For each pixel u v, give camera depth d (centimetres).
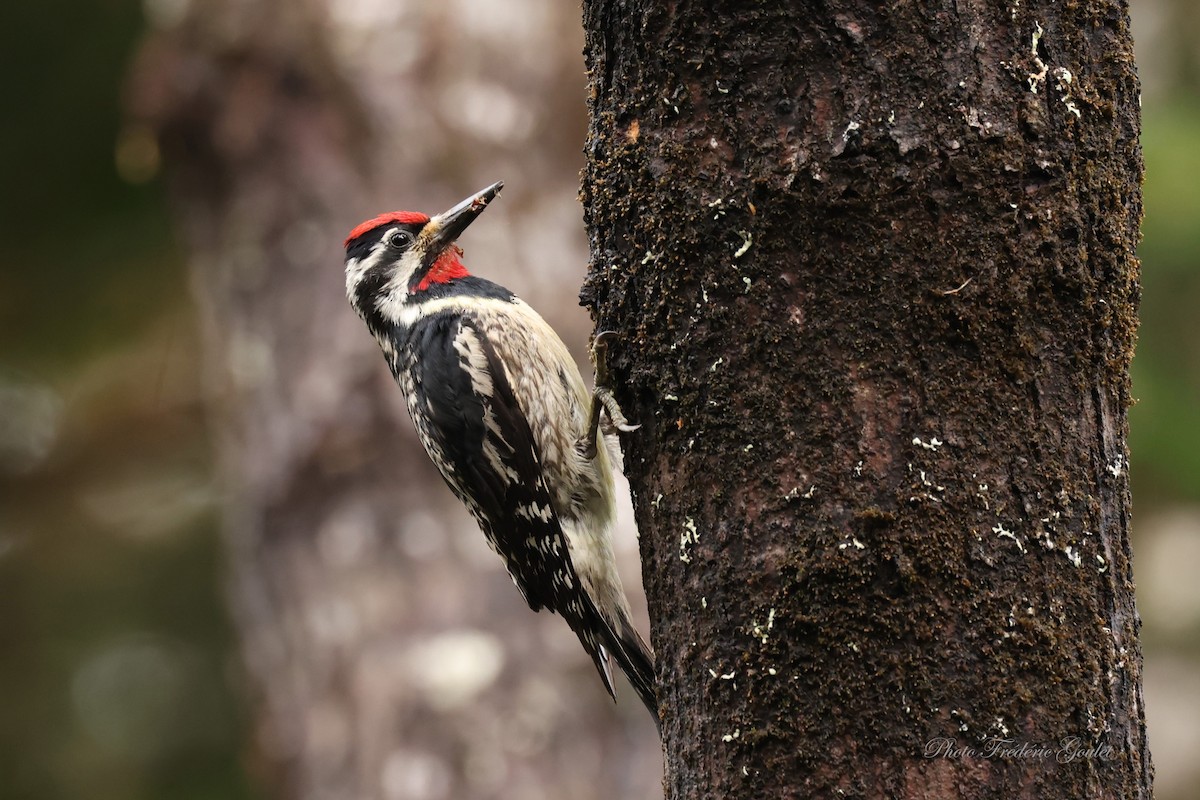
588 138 637
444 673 1314
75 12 1678
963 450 529
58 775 1958
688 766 573
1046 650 523
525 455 975
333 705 1346
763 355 552
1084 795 521
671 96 575
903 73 534
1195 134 1563
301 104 1440
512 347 991
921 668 523
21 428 1962
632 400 612
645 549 613
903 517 528
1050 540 530
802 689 535
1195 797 1692
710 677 561
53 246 1797
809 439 542
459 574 1355
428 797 1285
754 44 554
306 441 1392
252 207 1441
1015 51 533
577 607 966
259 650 1448
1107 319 545
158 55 1463
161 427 1964
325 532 1387
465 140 1419
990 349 533
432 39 1439
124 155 1473
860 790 523
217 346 1527
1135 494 1577
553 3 1462
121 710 1994
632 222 597
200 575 2033
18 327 1859
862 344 538
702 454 569
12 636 1992
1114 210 546
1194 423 1479
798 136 546
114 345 1911
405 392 1057
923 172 532
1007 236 531
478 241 1398
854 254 538
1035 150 531
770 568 546
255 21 1441
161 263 1833
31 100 1702
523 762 1292
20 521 2020
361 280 1084
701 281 569
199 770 1969
